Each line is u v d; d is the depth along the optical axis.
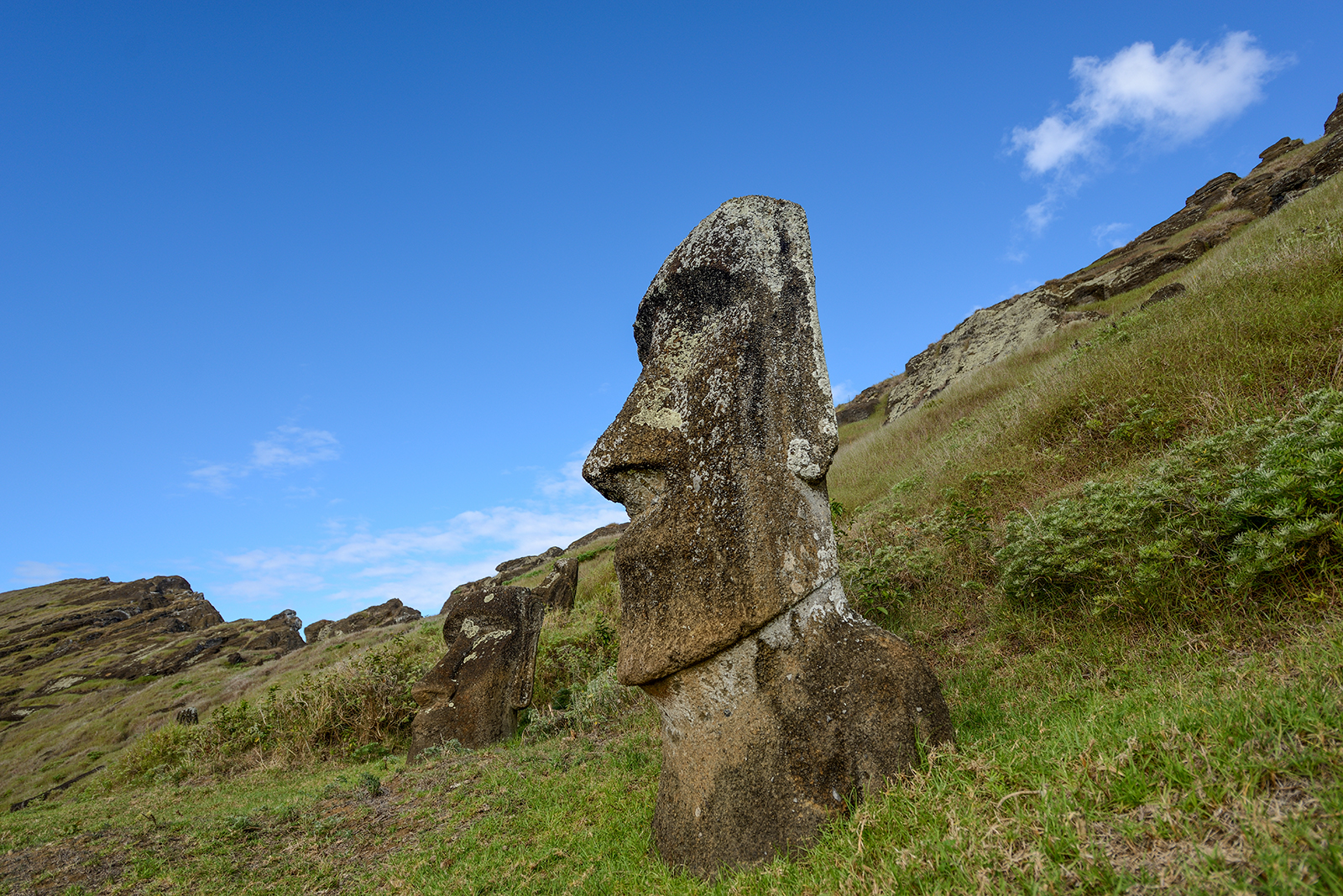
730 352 3.43
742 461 3.24
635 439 3.50
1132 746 2.09
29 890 4.55
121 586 59.06
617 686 7.33
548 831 3.90
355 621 38.69
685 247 3.77
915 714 2.90
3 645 47.78
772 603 3.01
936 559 5.92
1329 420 3.28
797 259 3.53
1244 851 1.57
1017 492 6.74
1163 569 3.68
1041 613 4.54
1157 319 9.67
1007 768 2.34
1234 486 3.61
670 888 2.76
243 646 38.25
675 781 3.13
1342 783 1.62
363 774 6.55
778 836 2.79
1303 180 24.23
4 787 20.08
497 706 7.80
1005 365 19.45
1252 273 8.54
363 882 3.87
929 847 2.11
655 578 3.25
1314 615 2.97
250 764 9.39
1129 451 6.17
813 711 2.93
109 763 14.40
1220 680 2.61
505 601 8.41
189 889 4.22
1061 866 1.77
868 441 17.84
